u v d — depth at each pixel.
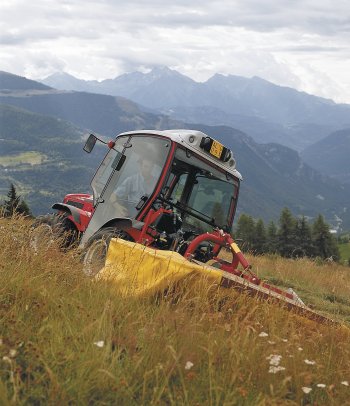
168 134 8.21
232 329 4.64
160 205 8.12
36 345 3.59
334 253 103.50
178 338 4.24
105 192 8.80
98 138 9.26
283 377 4.08
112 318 4.45
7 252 5.96
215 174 8.72
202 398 3.57
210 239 7.32
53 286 4.99
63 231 9.34
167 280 5.36
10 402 2.90
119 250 6.05
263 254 27.98
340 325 5.92
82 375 3.36
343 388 4.24
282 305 5.53
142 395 3.43
